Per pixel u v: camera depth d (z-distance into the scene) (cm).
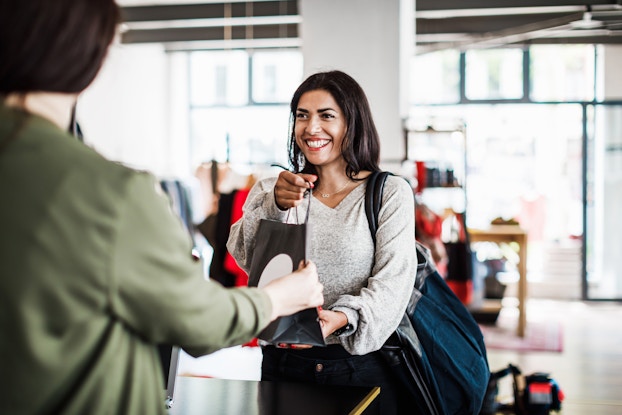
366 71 552
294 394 178
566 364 565
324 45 556
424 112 968
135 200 98
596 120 932
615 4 657
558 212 948
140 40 864
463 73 959
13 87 98
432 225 564
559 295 943
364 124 199
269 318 119
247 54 1030
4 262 93
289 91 1026
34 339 94
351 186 200
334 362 191
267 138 1031
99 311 97
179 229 104
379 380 193
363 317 176
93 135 764
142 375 103
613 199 920
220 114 1039
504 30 782
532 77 947
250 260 192
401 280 186
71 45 98
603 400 461
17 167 96
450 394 200
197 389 185
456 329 204
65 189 95
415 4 693
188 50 1019
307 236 149
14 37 96
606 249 918
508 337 674
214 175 563
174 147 1021
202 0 729
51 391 96
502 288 771
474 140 959
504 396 434
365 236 192
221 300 109
